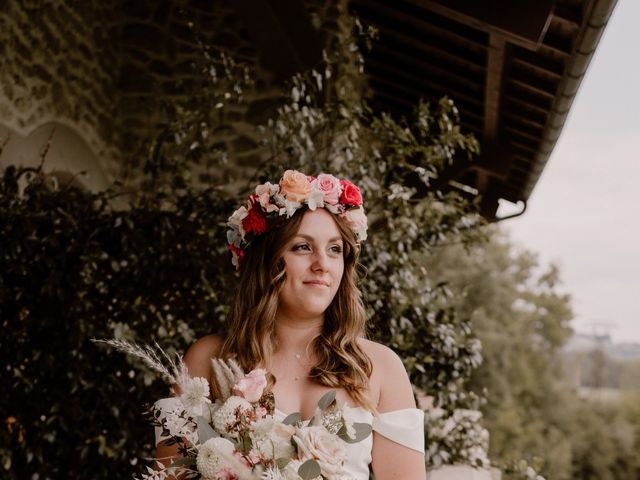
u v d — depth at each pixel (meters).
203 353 2.10
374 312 3.61
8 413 3.51
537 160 5.32
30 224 3.48
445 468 4.13
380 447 1.98
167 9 5.45
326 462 1.75
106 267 3.68
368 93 5.84
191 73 5.37
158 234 3.72
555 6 3.41
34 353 3.53
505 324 17.09
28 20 4.30
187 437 1.79
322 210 2.02
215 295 3.74
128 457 3.62
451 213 3.94
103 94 5.18
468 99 5.07
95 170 5.08
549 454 17.53
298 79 3.89
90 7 4.98
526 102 4.51
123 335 3.50
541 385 19.55
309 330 2.04
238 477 1.72
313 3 5.02
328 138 3.83
